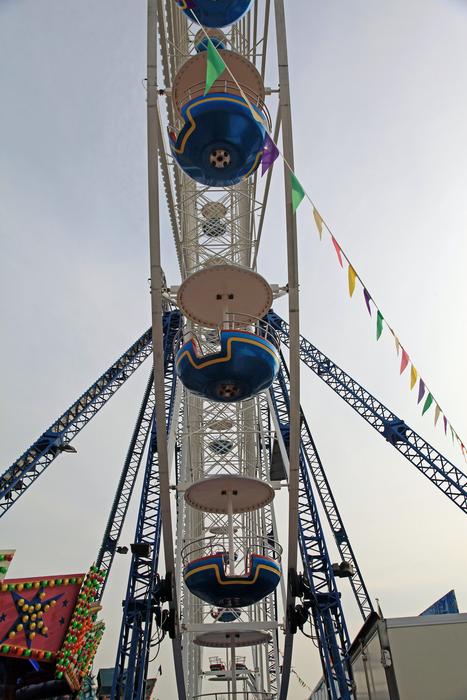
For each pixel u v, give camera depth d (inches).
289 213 788.6
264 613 1390.3
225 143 794.2
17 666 1045.2
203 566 866.1
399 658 490.6
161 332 807.7
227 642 1222.3
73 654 1058.1
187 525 1350.9
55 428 2313.0
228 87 848.9
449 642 497.0
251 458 1312.7
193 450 1326.3
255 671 1450.5
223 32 1115.9
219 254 1154.0
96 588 1091.9
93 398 2474.2
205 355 807.7
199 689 1466.5
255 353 805.2
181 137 797.2
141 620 1793.8
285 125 779.4
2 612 917.8
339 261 638.5
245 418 1347.2
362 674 602.5
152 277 803.4
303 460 2181.3
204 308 948.0
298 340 812.0
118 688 1722.4
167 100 930.7
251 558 878.4
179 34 1082.7
